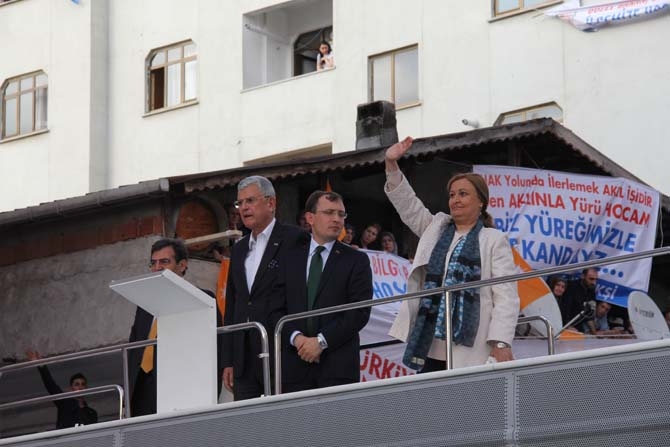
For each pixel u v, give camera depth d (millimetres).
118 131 52625
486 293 15250
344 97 47312
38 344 26516
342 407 15102
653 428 13297
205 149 50281
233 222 25844
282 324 15914
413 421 14633
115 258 25906
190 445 15883
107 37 53531
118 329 25625
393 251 25281
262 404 15570
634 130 41625
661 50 41406
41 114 54094
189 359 16062
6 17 55312
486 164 27359
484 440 14164
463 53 45062
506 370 14234
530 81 43656
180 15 51781
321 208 16266
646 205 25938
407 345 15508
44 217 26281
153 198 25453
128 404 17438
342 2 47906
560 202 25328
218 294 24656
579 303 24594
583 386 13766
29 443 17234
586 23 42375
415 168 26422
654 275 32281
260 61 50219
